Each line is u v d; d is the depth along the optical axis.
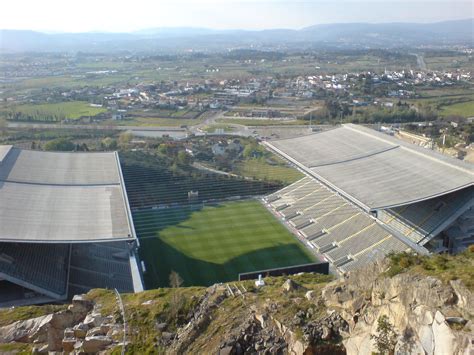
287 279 54.72
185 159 150.00
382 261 38.94
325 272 79.81
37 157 115.62
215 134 187.25
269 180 141.62
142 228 113.06
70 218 83.25
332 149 125.25
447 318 29.42
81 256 89.12
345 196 92.94
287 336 39.22
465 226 92.19
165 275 91.06
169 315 50.59
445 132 183.62
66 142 156.12
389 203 86.38
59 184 99.25
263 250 101.25
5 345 50.47
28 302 72.62
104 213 86.38
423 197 87.00
